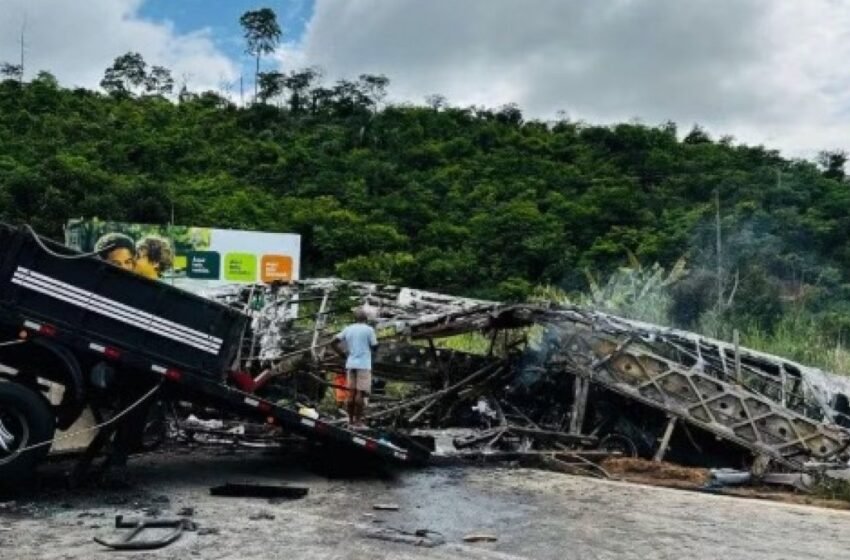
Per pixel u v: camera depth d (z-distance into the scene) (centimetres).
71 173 4203
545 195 5631
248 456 1166
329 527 770
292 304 1516
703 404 1276
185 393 971
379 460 1082
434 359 1441
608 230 4916
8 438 834
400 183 5947
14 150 5109
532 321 1359
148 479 975
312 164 6038
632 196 5238
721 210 4609
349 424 1141
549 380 1407
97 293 887
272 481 1002
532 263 4469
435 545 716
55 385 939
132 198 4262
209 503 856
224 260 2900
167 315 917
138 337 905
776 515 939
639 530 818
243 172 5838
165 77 8606
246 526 759
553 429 1383
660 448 1279
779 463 1230
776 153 6488
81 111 6450
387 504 883
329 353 1377
